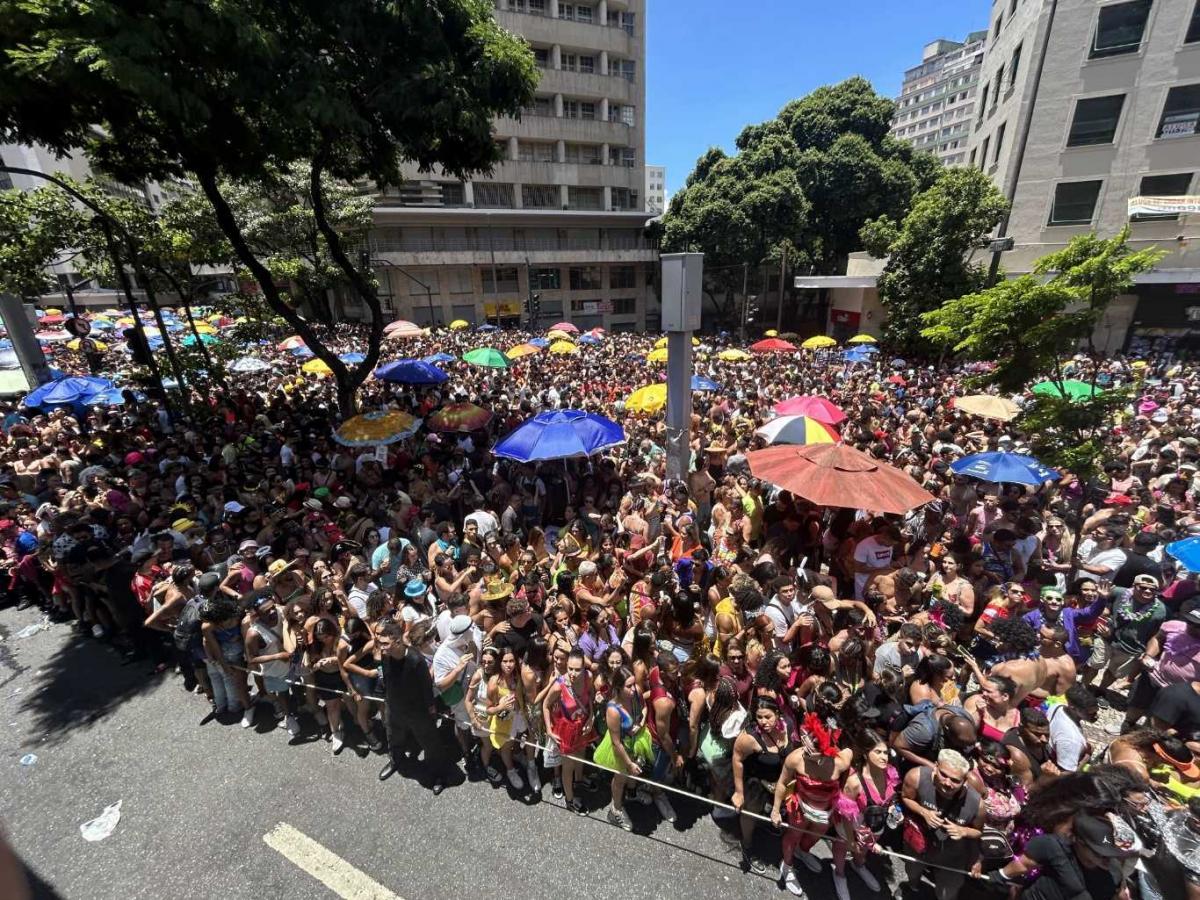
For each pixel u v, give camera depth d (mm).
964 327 8695
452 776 5027
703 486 8781
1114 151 20703
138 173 11031
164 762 5230
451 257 39750
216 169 10070
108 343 27469
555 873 4176
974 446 10492
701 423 11953
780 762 4105
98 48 5961
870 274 29938
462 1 9000
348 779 5008
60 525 7426
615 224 44688
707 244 34312
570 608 5582
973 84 94188
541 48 39188
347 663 5020
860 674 4941
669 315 8055
